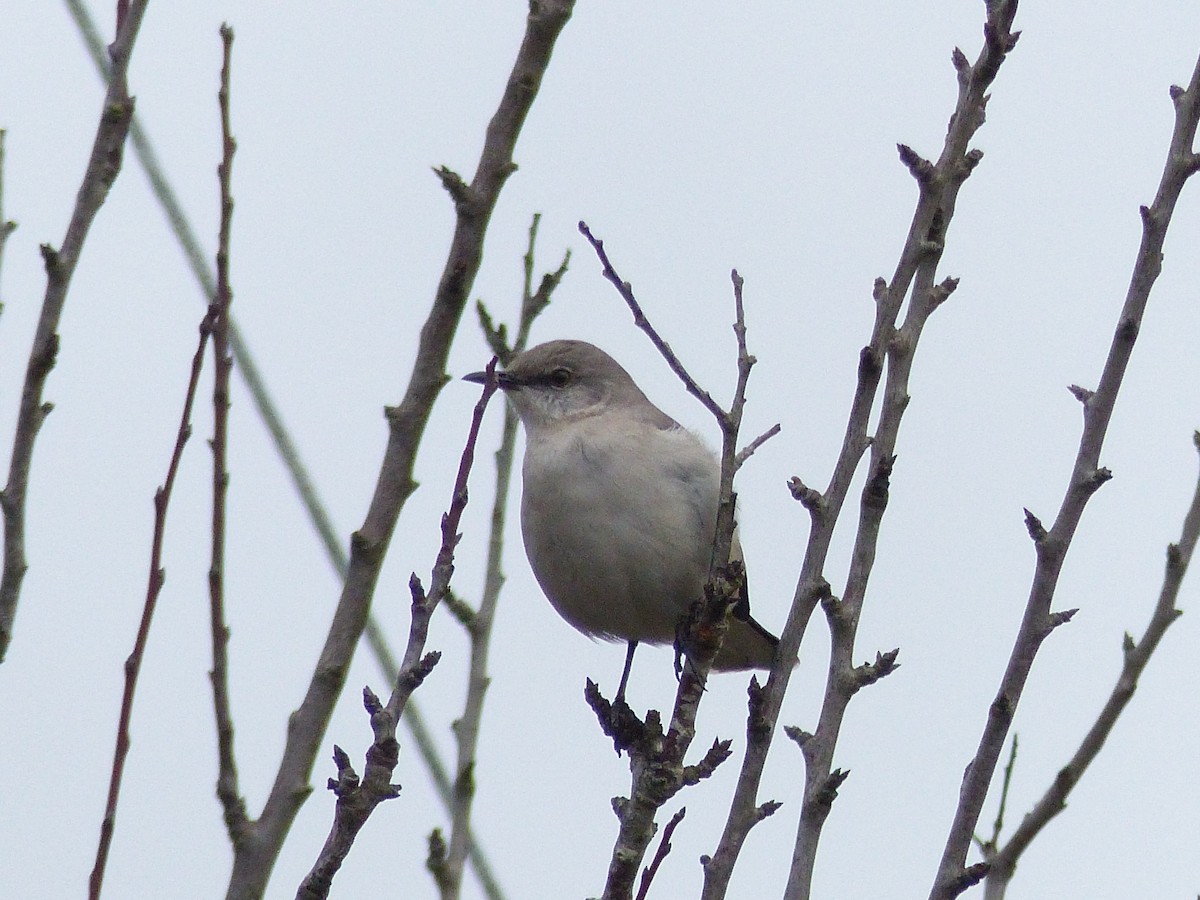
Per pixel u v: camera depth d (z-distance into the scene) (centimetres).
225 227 775
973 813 813
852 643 809
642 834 752
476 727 958
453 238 743
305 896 626
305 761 707
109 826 702
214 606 726
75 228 808
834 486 818
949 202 834
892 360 827
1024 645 827
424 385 742
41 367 805
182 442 748
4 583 801
